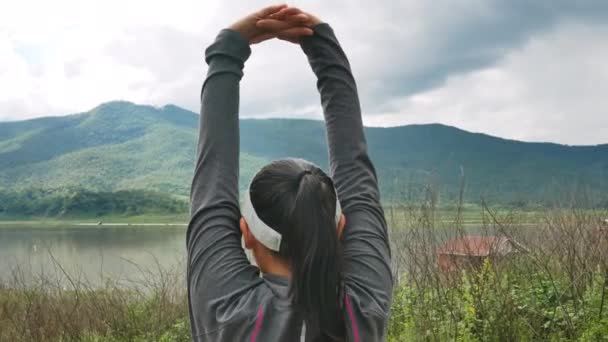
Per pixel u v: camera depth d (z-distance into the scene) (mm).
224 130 1222
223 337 1034
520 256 4816
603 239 4664
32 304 6816
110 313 6645
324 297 997
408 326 4477
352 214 1228
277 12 1329
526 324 4109
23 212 147125
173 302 6953
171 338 6109
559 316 4027
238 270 1081
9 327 6410
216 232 1128
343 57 1388
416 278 4867
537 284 4449
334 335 1012
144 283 7348
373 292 1093
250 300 1041
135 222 105125
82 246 16875
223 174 1189
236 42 1282
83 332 6469
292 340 1000
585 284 4301
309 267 995
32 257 8977
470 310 4273
